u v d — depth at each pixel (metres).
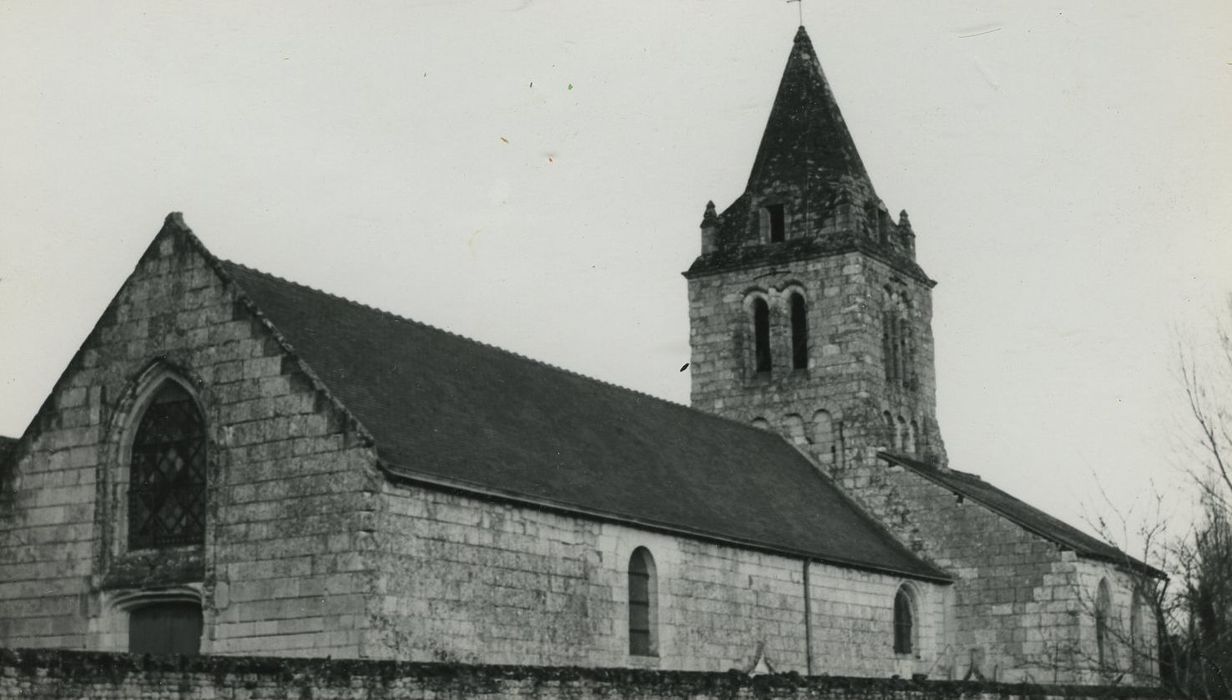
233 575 38.06
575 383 53.53
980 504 61.59
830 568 54.38
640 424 54.31
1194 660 39.22
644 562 45.94
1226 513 38.75
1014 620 60.28
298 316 41.88
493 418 44.94
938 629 61.22
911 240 71.44
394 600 36.78
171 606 39.50
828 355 65.94
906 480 63.31
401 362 43.97
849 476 64.50
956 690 41.78
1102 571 61.59
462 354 48.16
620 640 43.84
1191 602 38.31
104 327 41.12
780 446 65.00
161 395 40.53
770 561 51.19
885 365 67.62
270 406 38.41
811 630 52.69
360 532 36.56
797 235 67.56
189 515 39.53
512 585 40.28
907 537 62.78
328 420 37.56
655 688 33.75
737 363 67.69
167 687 25.77
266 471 38.16
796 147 69.00
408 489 37.72
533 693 31.44
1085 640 59.09
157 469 40.22
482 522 39.66
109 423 40.56
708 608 47.88
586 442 48.50
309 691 27.88
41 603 40.53
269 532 37.81
